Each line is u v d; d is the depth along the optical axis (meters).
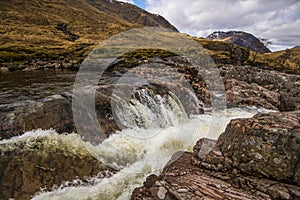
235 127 7.08
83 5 126.56
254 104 17.19
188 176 6.52
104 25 93.81
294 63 87.75
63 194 6.71
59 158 7.41
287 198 5.22
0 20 72.38
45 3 107.88
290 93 24.14
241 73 29.41
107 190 7.09
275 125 6.39
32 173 6.74
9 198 6.11
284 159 5.80
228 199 5.34
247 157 6.38
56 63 36.38
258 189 5.65
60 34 74.19
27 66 33.50
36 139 7.71
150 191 6.07
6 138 7.54
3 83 19.25
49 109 9.05
